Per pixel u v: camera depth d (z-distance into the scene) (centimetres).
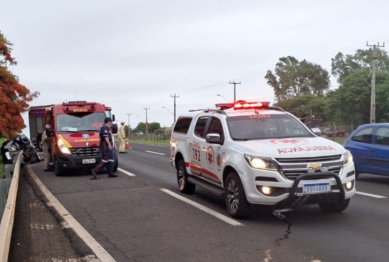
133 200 1080
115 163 1625
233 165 823
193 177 1084
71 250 692
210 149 948
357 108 5659
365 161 1293
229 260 614
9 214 704
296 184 746
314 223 799
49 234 789
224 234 744
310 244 674
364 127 1335
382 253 624
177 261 620
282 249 654
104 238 750
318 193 754
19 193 1252
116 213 939
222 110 988
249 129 906
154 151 2966
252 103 1005
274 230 759
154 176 1534
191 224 820
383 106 5438
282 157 762
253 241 698
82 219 897
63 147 1575
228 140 878
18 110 2058
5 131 1984
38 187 1359
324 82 8875
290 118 954
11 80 2048
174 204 1012
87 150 1588
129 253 664
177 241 715
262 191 769
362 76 5691
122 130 2842
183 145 1120
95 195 1172
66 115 1666
